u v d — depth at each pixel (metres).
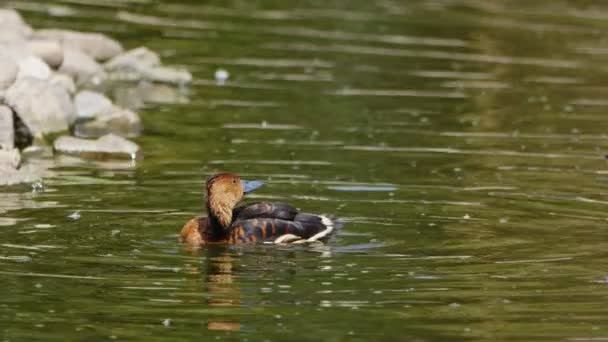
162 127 19.73
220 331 10.50
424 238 13.39
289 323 10.71
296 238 13.24
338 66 25.23
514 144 19.05
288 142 18.67
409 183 16.08
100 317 10.80
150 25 27.95
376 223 13.98
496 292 11.64
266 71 24.48
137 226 13.72
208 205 13.23
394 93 22.95
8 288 11.50
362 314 10.97
